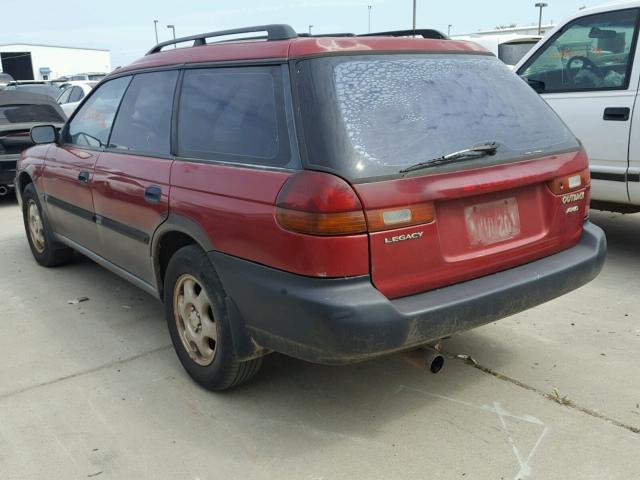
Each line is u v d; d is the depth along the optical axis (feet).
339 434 9.80
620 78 16.53
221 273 9.73
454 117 9.61
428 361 10.05
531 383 11.14
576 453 9.14
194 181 10.33
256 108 9.59
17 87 53.98
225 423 10.18
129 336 13.60
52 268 18.70
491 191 9.43
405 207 8.52
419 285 8.89
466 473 8.78
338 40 9.47
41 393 11.25
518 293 9.66
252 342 9.68
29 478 8.94
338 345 8.26
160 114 11.95
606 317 13.88
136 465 9.18
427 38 11.11
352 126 8.61
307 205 8.22
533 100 11.11
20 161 18.88
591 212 23.26
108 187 13.14
